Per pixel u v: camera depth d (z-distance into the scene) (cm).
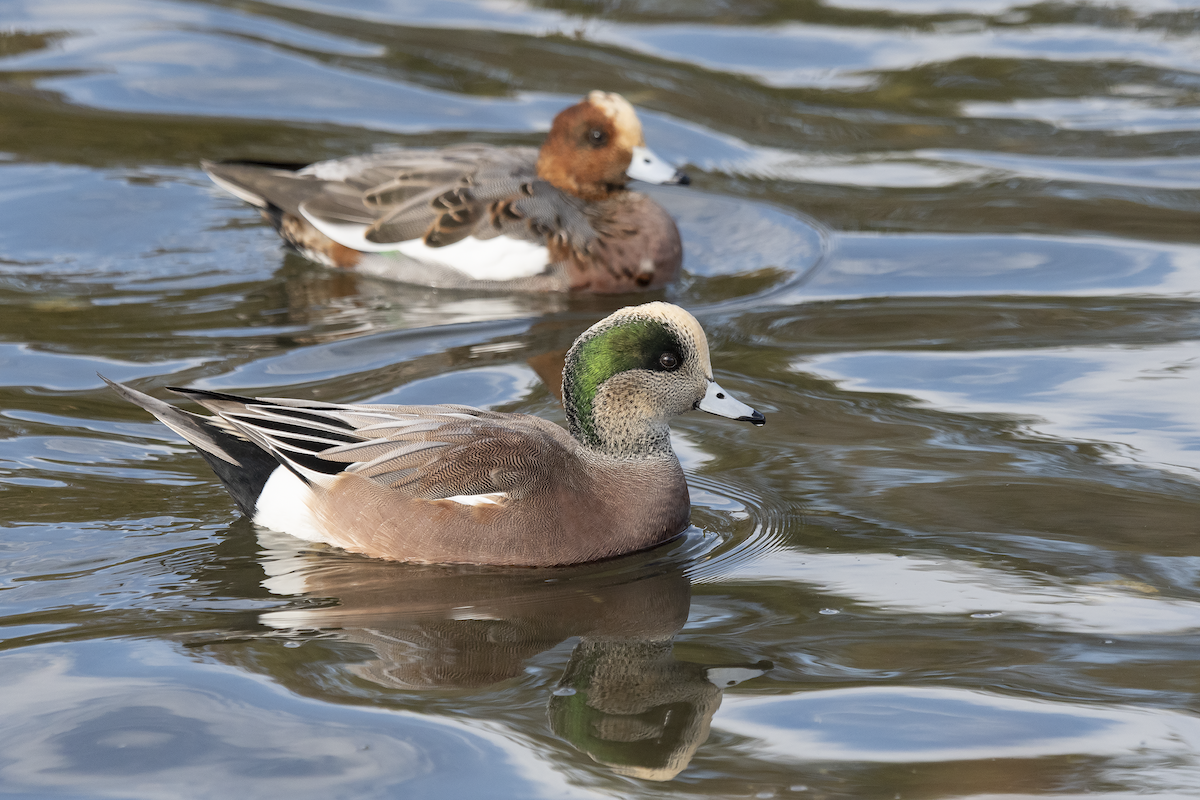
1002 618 892
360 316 1427
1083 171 1825
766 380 1280
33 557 962
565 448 1038
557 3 2389
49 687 805
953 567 960
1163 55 2189
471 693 808
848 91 2073
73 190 1680
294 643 864
